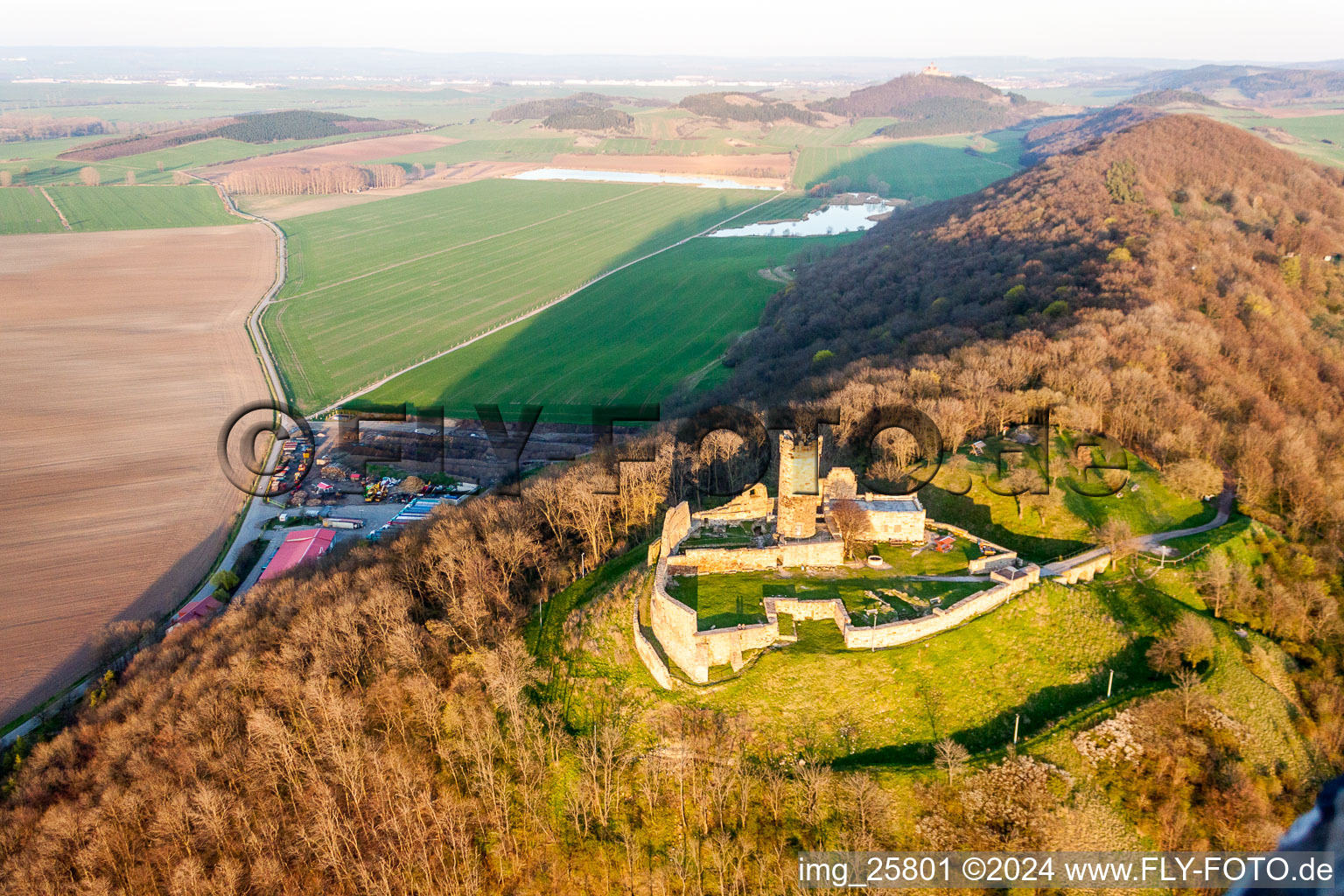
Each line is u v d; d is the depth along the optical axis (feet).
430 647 425.69
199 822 358.43
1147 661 367.86
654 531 492.95
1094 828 317.63
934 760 336.29
